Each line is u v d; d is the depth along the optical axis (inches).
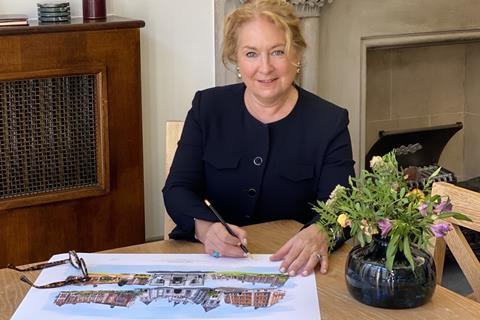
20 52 115.4
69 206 124.4
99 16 125.3
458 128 167.8
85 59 120.8
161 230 142.3
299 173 82.3
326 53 143.8
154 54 135.2
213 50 139.5
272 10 78.7
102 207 127.2
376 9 146.6
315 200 83.4
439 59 168.6
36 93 118.3
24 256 122.3
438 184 73.7
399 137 162.4
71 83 120.9
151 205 140.6
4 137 117.6
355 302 61.7
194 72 139.0
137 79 126.2
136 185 129.7
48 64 117.9
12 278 67.2
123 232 130.0
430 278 60.3
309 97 84.9
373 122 165.0
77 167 124.2
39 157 121.0
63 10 121.8
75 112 122.0
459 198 71.6
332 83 145.8
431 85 169.3
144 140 137.5
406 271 59.6
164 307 60.7
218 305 60.9
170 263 69.6
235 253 70.8
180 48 136.9
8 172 119.1
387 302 60.0
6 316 60.5
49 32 116.7
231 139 83.9
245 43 79.2
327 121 82.8
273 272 67.3
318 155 82.4
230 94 85.4
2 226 119.8
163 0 134.2
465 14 154.8
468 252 71.5
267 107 82.5
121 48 123.6
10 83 116.0
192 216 76.4
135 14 132.6
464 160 176.7
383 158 60.4
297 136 82.7
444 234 57.3
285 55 79.0
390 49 160.2
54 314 59.9
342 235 69.7
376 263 60.2
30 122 119.0
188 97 139.5
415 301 60.0
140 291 63.5
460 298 62.3
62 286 64.9
